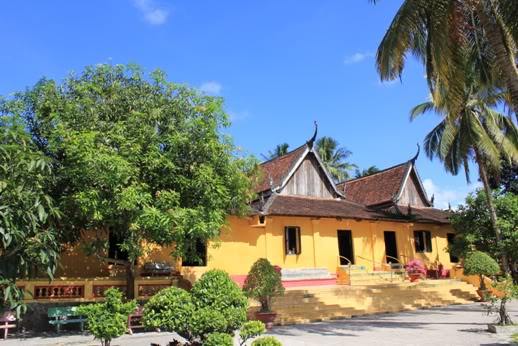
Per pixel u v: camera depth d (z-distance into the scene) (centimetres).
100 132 1190
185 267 1752
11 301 584
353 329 1359
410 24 1216
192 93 1371
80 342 1113
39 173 652
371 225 2416
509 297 1305
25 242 614
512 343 1109
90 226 1282
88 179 1123
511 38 1238
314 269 2100
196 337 733
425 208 2895
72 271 1523
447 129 2098
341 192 2628
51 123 1231
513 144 2145
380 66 1312
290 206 2086
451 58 1188
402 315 1709
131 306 828
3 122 1173
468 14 1273
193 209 1233
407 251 2547
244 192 1470
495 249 2131
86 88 1275
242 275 1892
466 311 1800
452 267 2661
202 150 1293
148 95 1344
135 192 1136
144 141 1225
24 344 1085
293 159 2319
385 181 2898
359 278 2142
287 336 1227
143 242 1456
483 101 2050
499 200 2194
